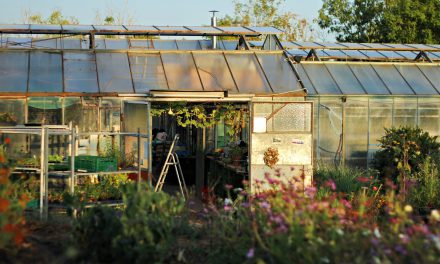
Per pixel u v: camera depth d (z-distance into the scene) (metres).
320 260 5.45
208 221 8.04
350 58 22.00
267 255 6.14
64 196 8.20
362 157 17.80
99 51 16.50
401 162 15.23
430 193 12.15
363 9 34.59
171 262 6.74
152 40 24.23
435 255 5.40
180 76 16.31
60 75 15.46
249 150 14.54
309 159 14.70
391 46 22.23
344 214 6.65
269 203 7.28
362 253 5.57
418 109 18.27
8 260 5.94
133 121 13.77
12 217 6.38
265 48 19.00
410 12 33.16
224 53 17.28
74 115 14.92
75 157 11.59
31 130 10.60
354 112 17.81
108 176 12.04
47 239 7.07
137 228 6.30
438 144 15.84
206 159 18.25
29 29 17.92
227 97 14.83
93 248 6.52
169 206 6.96
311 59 21.73
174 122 24.33
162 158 20.66
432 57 22.05
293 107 14.77
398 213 6.32
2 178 6.72
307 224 5.91
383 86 18.36
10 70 15.33
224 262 6.72
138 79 15.91
